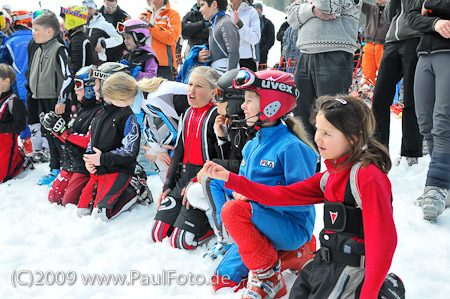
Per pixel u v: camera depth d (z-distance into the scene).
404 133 4.20
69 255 2.87
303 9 3.90
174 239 3.02
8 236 3.11
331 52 3.89
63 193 3.98
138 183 3.84
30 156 5.57
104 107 3.72
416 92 3.51
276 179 2.37
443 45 3.24
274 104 2.36
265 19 9.41
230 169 2.80
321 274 1.92
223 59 4.52
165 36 5.55
